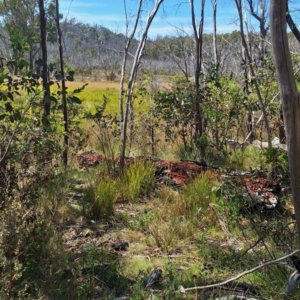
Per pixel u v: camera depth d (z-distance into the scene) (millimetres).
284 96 2477
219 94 8188
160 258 4309
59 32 6918
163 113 8859
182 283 3684
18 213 3275
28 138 4492
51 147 4723
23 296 3008
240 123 9977
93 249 4184
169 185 6641
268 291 3473
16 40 3932
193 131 9766
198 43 8023
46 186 4812
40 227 3686
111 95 27875
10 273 2865
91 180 6426
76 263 3859
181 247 4570
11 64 3941
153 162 7105
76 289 3406
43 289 3199
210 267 3916
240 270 3908
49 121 4871
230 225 4844
